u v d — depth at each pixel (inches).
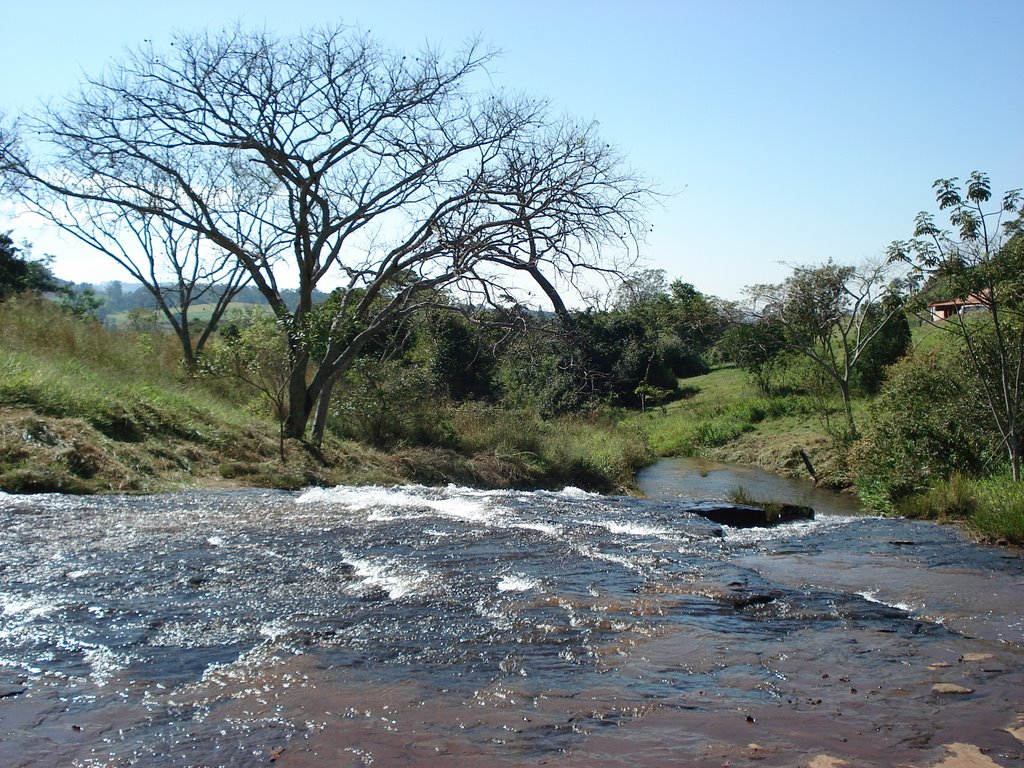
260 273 701.9
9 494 393.1
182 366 812.6
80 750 144.9
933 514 460.1
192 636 203.8
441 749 145.7
